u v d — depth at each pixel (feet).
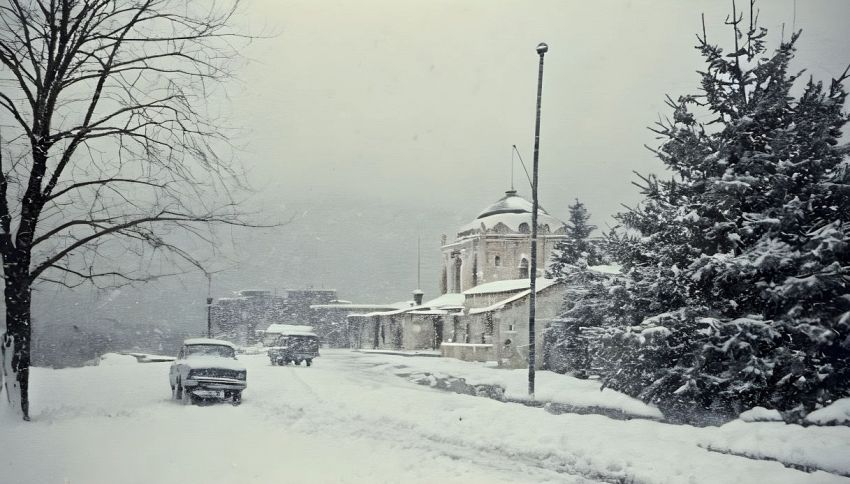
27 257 51.21
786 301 56.95
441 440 45.65
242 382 66.69
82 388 79.41
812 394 53.98
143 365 129.59
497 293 169.58
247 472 32.91
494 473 34.53
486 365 148.25
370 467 35.12
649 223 69.46
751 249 59.31
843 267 54.70
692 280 62.54
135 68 55.16
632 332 61.00
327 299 337.93
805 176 60.29
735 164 62.80
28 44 51.78
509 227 228.84
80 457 35.81
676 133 67.21
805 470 32.86
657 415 57.77
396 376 124.06
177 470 33.01
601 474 34.83
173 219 55.67
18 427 45.01
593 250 147.64
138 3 54.90
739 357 56.49
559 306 129.59
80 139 53.01
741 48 65.67
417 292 266.57
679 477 32.45
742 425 40.60
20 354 49.78
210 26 56.49
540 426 46.93
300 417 55.72
